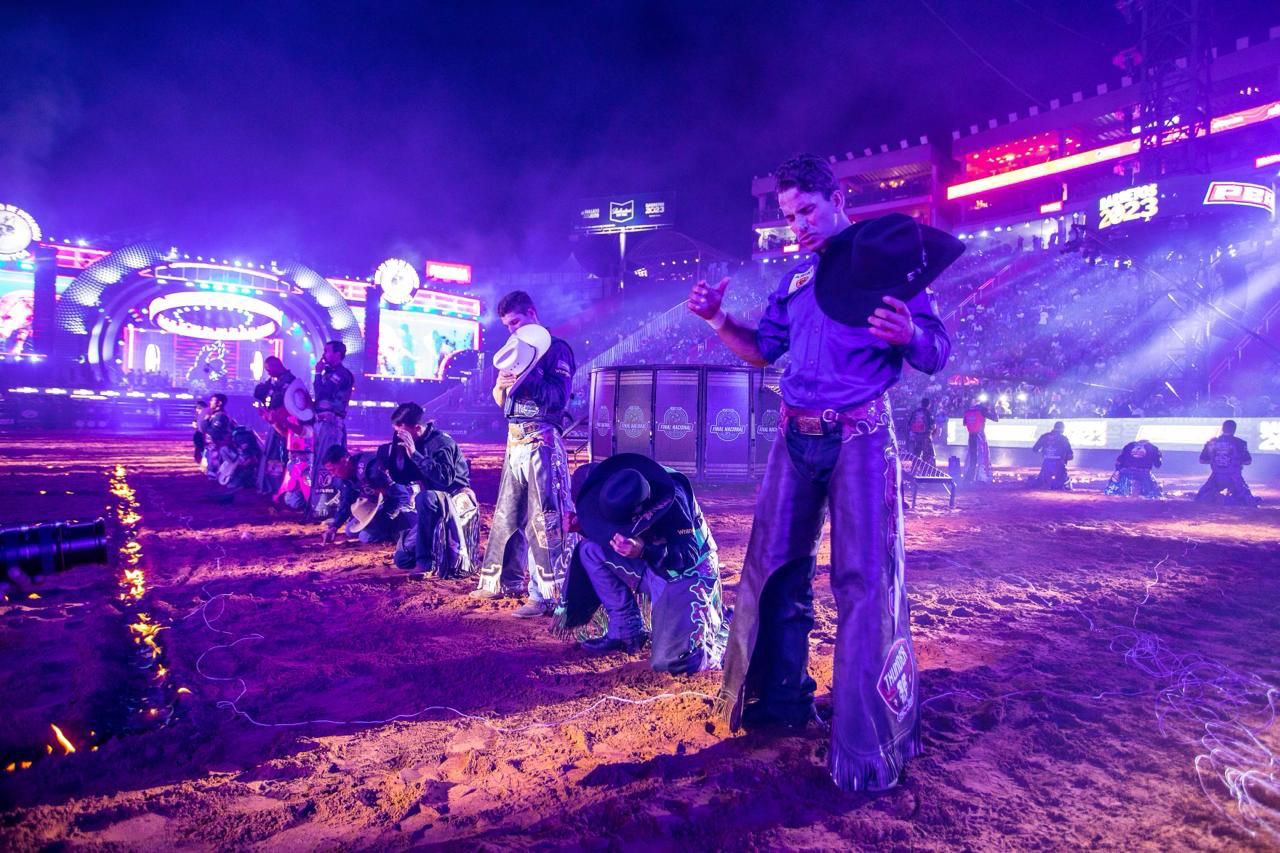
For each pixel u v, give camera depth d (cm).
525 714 308
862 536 250
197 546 703
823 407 261
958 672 358
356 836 211
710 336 4391
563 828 212
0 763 258
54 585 526
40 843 204
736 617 289
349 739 280
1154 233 2238
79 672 334
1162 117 2331
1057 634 430
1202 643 411
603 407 1382
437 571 584
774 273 5212
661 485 369
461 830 214
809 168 258
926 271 241
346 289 4362
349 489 720
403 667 366
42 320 3591
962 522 963
